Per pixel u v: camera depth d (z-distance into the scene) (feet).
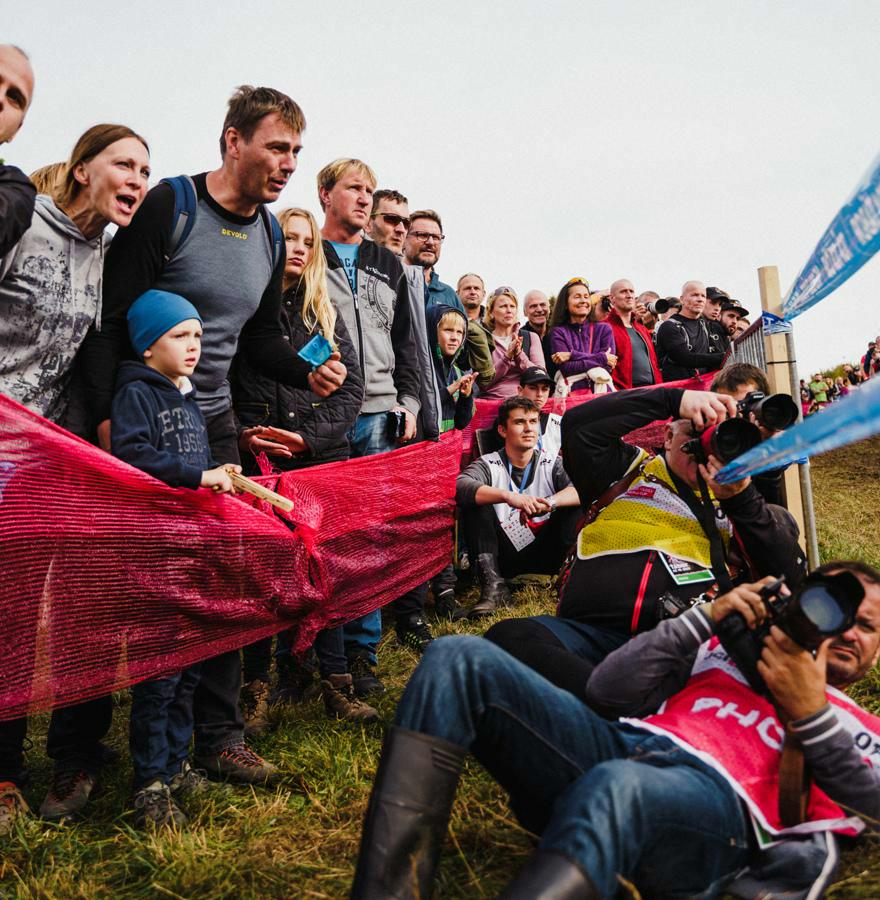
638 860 5.54
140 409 9.45
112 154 9.14
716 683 6.82
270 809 9.29
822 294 8.57
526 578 18.95
